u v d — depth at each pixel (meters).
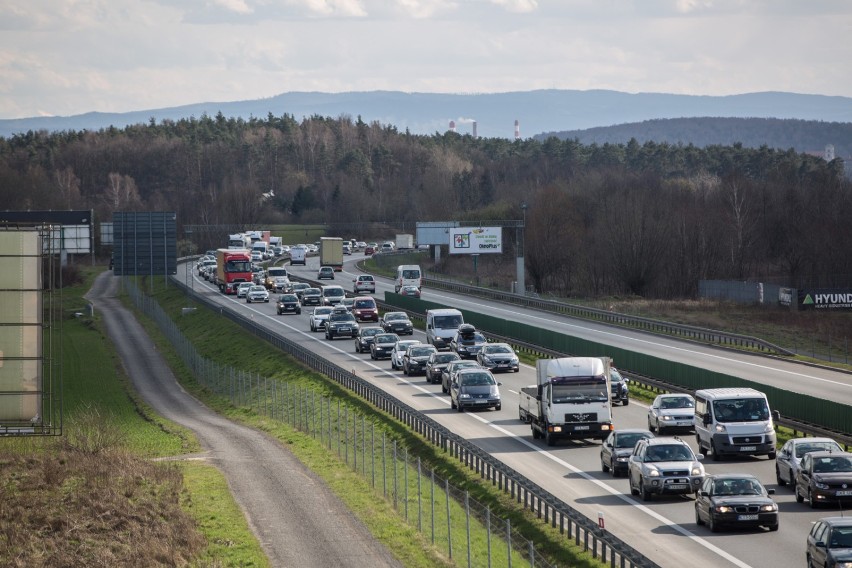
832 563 69.69
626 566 77.62
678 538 85.81
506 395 168.00
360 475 120.31
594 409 126.75
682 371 163.62
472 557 85.50
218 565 86.44
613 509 96.44
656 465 99.06
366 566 85.56
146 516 102.06
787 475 102.25
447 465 117.12
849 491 93.88
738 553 80.94
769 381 180.00
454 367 168.12
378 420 148.00
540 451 124.62
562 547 83.50
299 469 126.19
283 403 176.75
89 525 99.56
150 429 169.88
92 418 154.50
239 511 105.44
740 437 115.75
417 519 99.50
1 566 87.38
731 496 87.56
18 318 105.94
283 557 89.12
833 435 126.50
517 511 95.62
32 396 105.88
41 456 129.88
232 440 152.50
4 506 104.38
